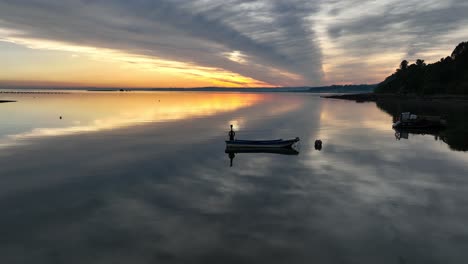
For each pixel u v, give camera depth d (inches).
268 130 1562.5
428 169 776.9
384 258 376.8
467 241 414.6
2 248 403.9
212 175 737.0
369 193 603.2
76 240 422.9
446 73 4916.3
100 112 2598.4
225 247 402.6
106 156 940.6
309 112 2748.5
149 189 632.4
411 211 514.3
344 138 1284.4
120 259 377.1
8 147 1072.8
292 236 430.9
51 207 538.3
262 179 701.9
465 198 573.9
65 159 897.5
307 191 616.1
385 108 3216.0
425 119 1561.3
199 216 498.3
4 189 633.0
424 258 376.5
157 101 4963.1
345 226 460.4
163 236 433.1
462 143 1147.9
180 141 1221.1
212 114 2532.0
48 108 2997.0
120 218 492.1
